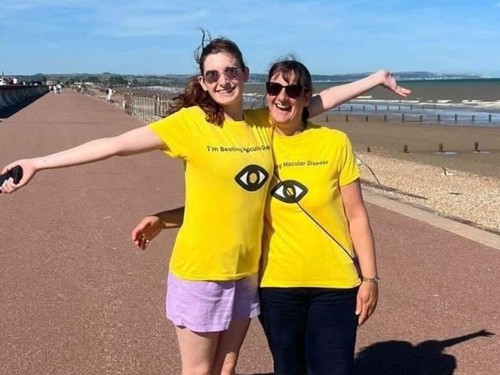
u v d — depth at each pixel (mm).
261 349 3246
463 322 3568
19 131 17250
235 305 2150
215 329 2129
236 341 2232
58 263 4707
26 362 3037
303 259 2146
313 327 2203
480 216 7250
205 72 2047
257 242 2145
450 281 4262
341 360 2186
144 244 2328
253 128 2123
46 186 8297
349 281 2170
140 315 3660
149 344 3260
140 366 3010
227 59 2031
